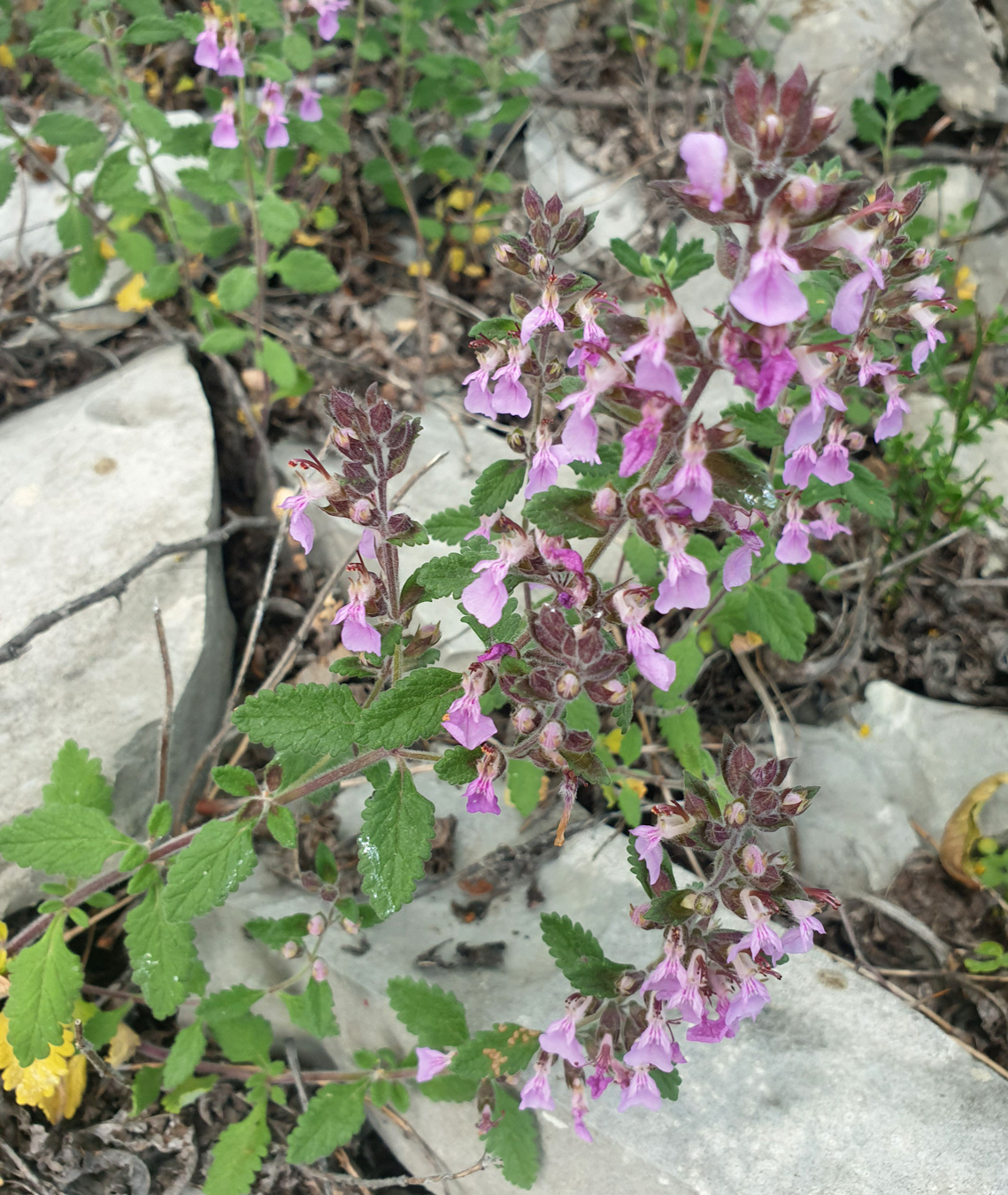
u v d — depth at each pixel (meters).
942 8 0.41
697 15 0.41
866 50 0.41
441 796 0.27
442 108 0.40
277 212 0.29
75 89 0.40
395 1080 0.22
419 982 0.21
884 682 0.28
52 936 0.21
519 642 0.18
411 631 0.28
